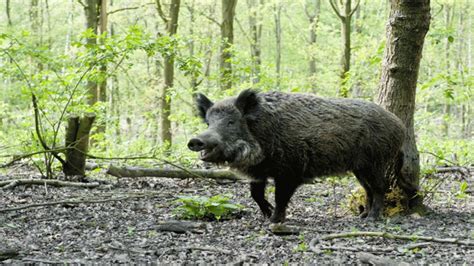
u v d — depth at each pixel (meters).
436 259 5.51
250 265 5.24
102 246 5.94
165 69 17.55
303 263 5.34
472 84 13.37
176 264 5.29
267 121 7.25
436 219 7.84
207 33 28.47
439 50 24.61
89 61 10.20
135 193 9.53
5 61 10.86
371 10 32.84
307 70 40.75
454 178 11.80
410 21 8.07
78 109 10.92
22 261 5.24
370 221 7.66
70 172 10.56
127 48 10.13
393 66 8.25
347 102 7.79
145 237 6.49
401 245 6.14
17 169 12.35
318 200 9.50
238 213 8.09
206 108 7.55
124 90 31.19
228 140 7.06
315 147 7.40
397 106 8.27
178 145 14.18
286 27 39.88
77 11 30.14
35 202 8.65
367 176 7.88
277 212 7.47
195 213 7.65
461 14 34.22
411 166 8.22
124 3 28.36
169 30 18.08
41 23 28.28
